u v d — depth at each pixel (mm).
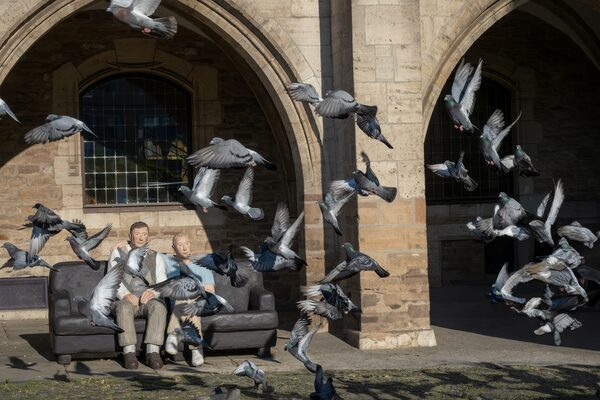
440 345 11086
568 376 9211
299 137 11758
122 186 14828
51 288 10836
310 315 6555
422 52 11586
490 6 11883
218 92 14805
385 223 11039
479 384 8891
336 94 6281
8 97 14078
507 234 6371
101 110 14766
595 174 16375
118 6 5246
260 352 10391
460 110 6543
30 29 11094
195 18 12062
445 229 16359
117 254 10414
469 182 6789
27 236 14148
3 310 13922
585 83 16328
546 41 16219
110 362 10242
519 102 16250
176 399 8336
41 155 14227
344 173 11492
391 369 9688
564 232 6531
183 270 6477
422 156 11133
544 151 16297
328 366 9898
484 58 16062
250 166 5641
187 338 7156
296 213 13102
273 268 6328
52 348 10547
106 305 6098
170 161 14953
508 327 12289
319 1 11766
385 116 11094
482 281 16469
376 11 11094
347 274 6250
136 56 14523
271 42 11656
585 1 12562
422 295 11070
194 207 14883
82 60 14352
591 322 12555
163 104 14938
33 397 8477
